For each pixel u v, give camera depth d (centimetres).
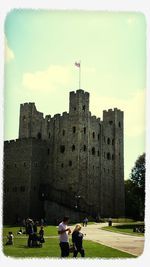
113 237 4459
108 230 5828
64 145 9369
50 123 9669
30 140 8781
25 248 3244
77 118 9319
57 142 9456
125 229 6025
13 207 8600
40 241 3481
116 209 10056
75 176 9075
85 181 9225
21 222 8312
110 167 10125
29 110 9719
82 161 9225
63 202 8681
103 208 9681
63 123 9488
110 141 10262
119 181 10281
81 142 9275
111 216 9912
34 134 9694
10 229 5888
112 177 10144
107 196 9881
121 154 10494
